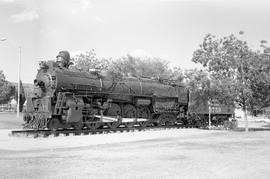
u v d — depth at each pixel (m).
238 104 29.88
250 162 11.81
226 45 29.30
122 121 27.45
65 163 11.38
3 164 11.11
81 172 10.00
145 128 28.36
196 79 30.72
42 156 12.86
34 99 23.73
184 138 20.41
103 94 26.66
